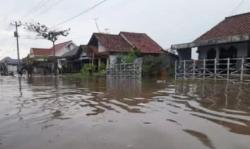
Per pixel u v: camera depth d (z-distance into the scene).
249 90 10.78
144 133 4.96
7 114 7.11
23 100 10.03
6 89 15.70
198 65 18.86
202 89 11.88
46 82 22.72
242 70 14.47
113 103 8.69
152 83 17.16
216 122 5.67
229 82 14.34
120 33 37.62
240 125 5.38
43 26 42.09
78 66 41.50
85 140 4.60
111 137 4.74
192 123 5.62
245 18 18.97
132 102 8.82
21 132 5.23
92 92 12.44
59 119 6.32
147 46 35.81
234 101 8.23
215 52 19.22
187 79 18.11
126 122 5.87
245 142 4.32
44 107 8.13
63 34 43.09
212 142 4.34
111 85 16.47
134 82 18.64
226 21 20.58
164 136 4.73
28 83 21.91
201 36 20.59
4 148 4.33
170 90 12.26
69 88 15.31
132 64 25.03
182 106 7.71
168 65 25.33
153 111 7.11
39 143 4.52
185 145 4.23
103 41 34.03
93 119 6.25
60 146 4.33
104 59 34.84
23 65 53.44
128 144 4.35
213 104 7.81
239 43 17.38
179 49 20.88
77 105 8.43
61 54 54.09
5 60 71.25
